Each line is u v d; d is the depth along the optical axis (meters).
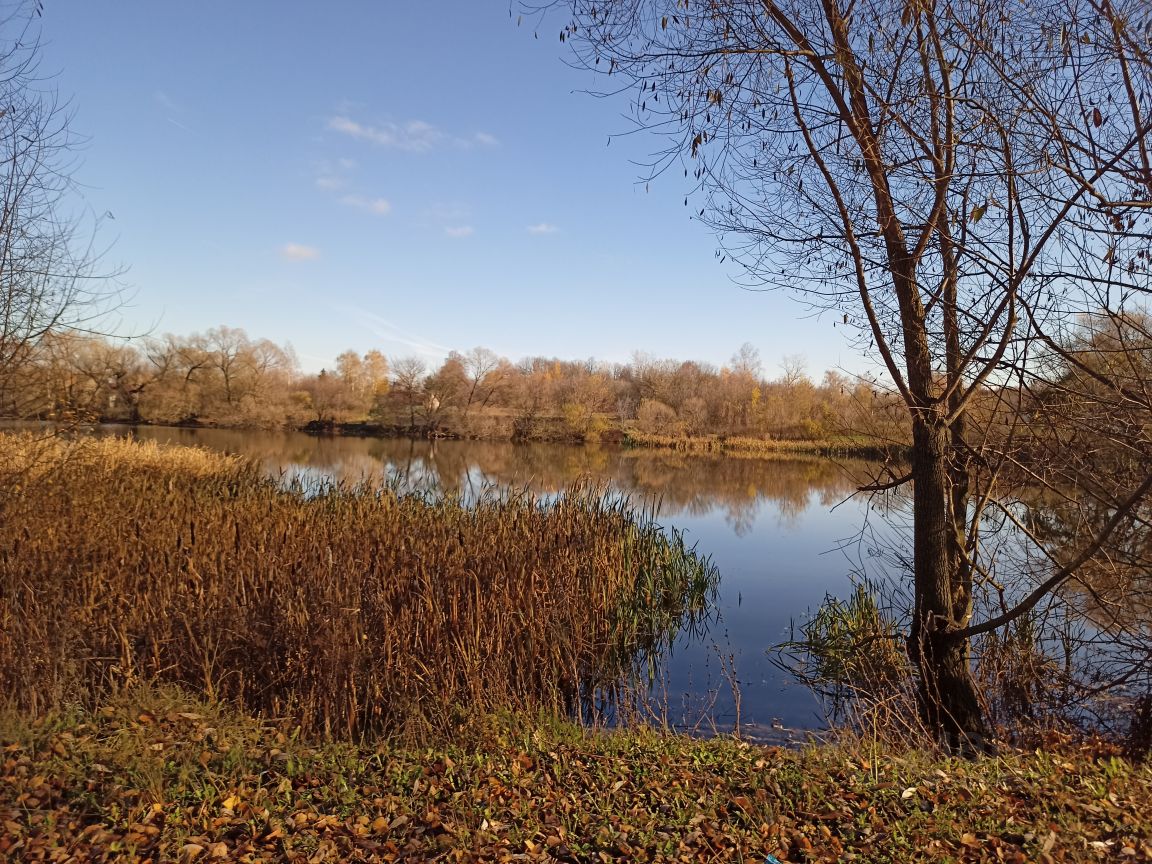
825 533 19.05
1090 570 6.49
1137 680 6.35
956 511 6.75
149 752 4.58
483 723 5.68
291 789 4.38
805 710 7.69
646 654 9.62
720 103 5.71
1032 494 7.43
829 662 8.85
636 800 4.39
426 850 3.78
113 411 41.84
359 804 4.28
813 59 5.68
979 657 7.16
